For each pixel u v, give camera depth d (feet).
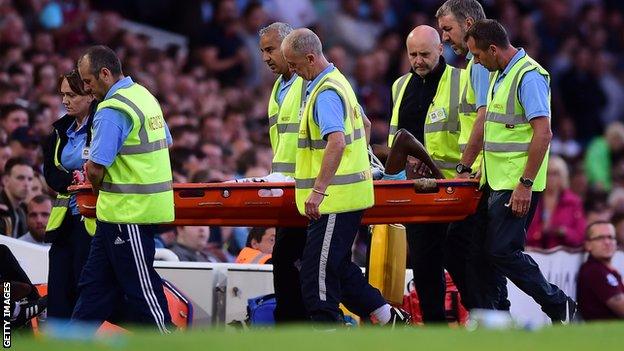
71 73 106.32
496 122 104.78
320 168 98.78
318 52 100.78
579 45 255.50
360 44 236.02
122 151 100.78
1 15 185.26
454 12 110.52
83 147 105.50
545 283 104.42
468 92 110.73
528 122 104.01
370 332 80.74
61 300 107.14
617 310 134.41
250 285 118.83
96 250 101.76
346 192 99.96
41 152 140.97
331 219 99.86
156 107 103.09
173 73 197.26
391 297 112.78
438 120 111.96
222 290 118.52
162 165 102.22
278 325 107.34
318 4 237.45
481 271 107.34
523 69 103.81
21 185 127.54
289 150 109.19
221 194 105.50
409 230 111.34
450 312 118.42
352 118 100.78
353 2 238.48
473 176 108.27
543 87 103.35
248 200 105.50
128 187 100.78
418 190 105.91
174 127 161.27
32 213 122.72
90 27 202.59
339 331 82.28
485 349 72.13
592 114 248.11
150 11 222.28
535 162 102.47
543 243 167.32
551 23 257.34
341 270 102.58
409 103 113.70
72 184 105.91
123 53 191.01
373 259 112.98
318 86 100.32
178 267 118.42
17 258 116.26
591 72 252.42
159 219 101.50
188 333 80.89
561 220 168.14
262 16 223.10
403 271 113.19
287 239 109.19
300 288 109.50
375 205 106.01
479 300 107.45
